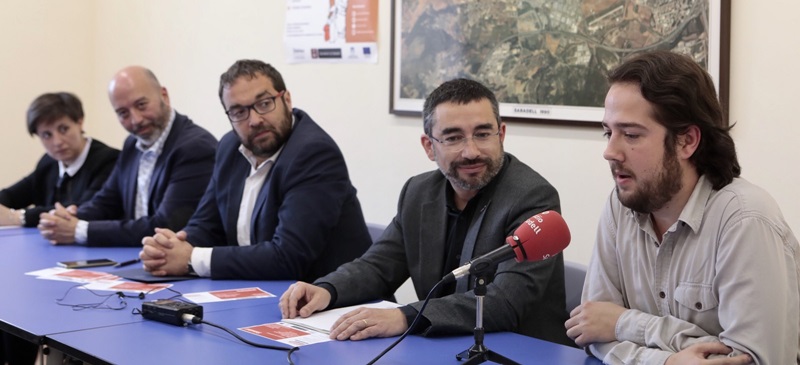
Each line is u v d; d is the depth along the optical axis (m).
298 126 2.85
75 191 4.07
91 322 1.96
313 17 4.15
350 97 4.03
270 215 2.75
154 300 2.16
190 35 4.79
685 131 1.50
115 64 5.29
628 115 1.50
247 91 2.76
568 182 3.25
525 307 1.94
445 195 2.24
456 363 1.61
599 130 3.14
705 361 1.41
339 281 2.16
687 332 1.52
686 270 1.57
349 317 1.84
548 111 3.28
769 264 1.45
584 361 1.64
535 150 3.35
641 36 3.00
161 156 3.54
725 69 2.79
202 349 1.71
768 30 2.72
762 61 2.73
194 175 3.43
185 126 3.62
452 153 2.10
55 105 3.98
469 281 2.07
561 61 3.23
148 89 3.53
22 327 1.90
